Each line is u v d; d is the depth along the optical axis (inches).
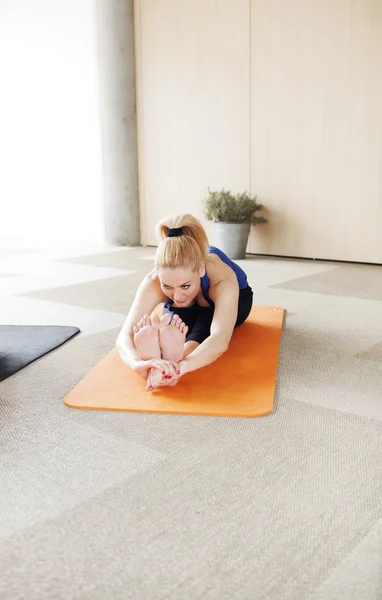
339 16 182.4
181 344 76.1
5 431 67.7
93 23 231.5
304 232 201.6
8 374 85.7
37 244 251.8
